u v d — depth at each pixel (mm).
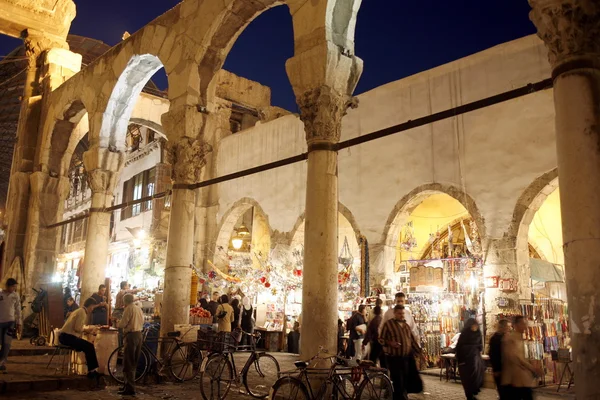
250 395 7949
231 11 10109
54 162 16672
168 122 10711
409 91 13297
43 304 13281
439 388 9367
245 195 17547
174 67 11000
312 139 7684
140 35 12406
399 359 6730
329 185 7531
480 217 11539
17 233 16484
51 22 17891
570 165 4664
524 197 10945
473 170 11828
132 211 22484
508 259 10961
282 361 12633
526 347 10156
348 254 15234
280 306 15859
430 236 14969
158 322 11164
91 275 13141
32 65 17859
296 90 7855
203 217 18562
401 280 13359
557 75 4930
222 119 19938
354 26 8031
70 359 9016
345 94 7840
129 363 7910
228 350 7926
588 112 4688
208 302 13430
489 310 10992
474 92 11992
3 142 29422
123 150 14016
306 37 7801
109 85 13531
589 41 4844
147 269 18594
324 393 6703
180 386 8695
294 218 15820
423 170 12758
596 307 4297
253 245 19344
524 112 11156
